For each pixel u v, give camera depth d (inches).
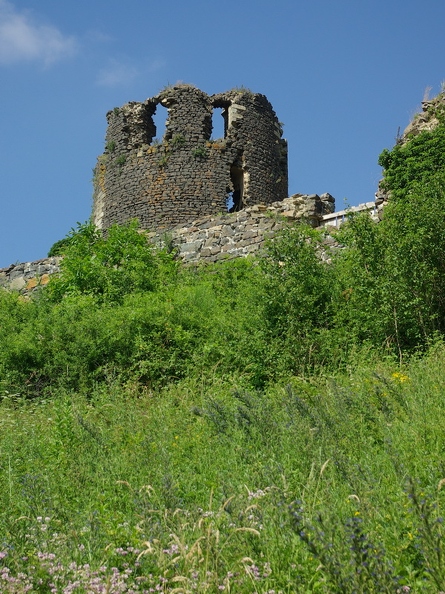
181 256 798.5
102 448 308.2
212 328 548.4
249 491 218.1
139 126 1166.3
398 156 703.7
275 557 188.7
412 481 180.1
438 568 163.5
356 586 155.8
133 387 484.7
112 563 193.6
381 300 500.1
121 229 804.0
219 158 1139.9
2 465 295.7
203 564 184.5
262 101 1197.1
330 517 188.7
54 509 231.3
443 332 498.9
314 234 656.4
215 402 339.6
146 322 553.3
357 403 321.1
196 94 1151.6
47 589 182.9
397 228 529.0
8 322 606.9
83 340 541.0
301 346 490.3
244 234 776.9
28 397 524.1
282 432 294.5
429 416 296.8
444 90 737.6
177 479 261.6
